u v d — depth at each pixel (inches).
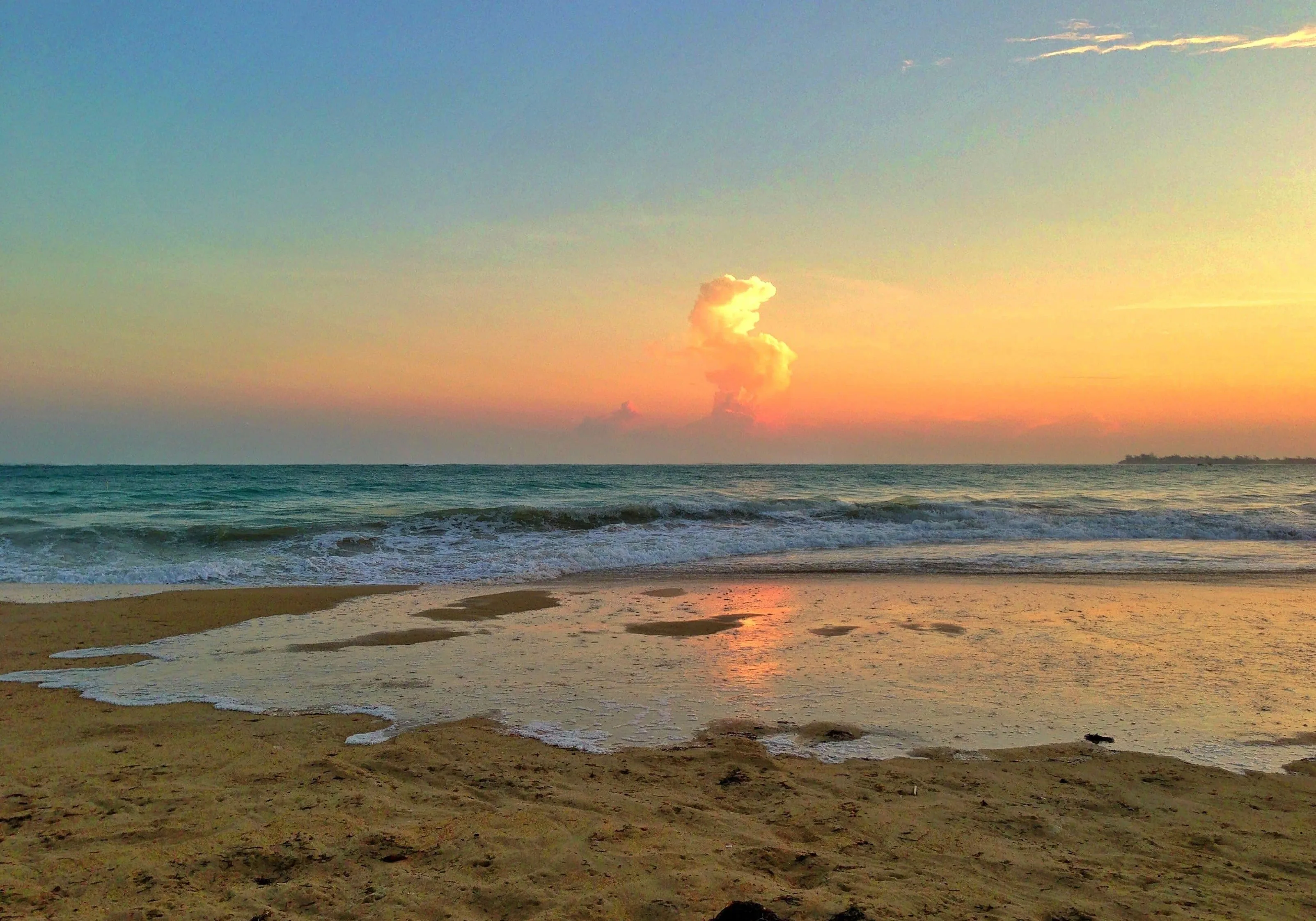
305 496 1206.9
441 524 732.0
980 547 669.9
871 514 826.8
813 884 136.0
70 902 126.6
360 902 127.9
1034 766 196.5
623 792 177.6
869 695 254.1
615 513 786.2
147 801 169.0
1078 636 336.2
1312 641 325.7
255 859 142.6
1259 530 741.9
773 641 328.8
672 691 258.5
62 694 256.1
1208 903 132.8
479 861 142.2
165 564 565.6
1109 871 143.9
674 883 134.6
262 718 231.6
